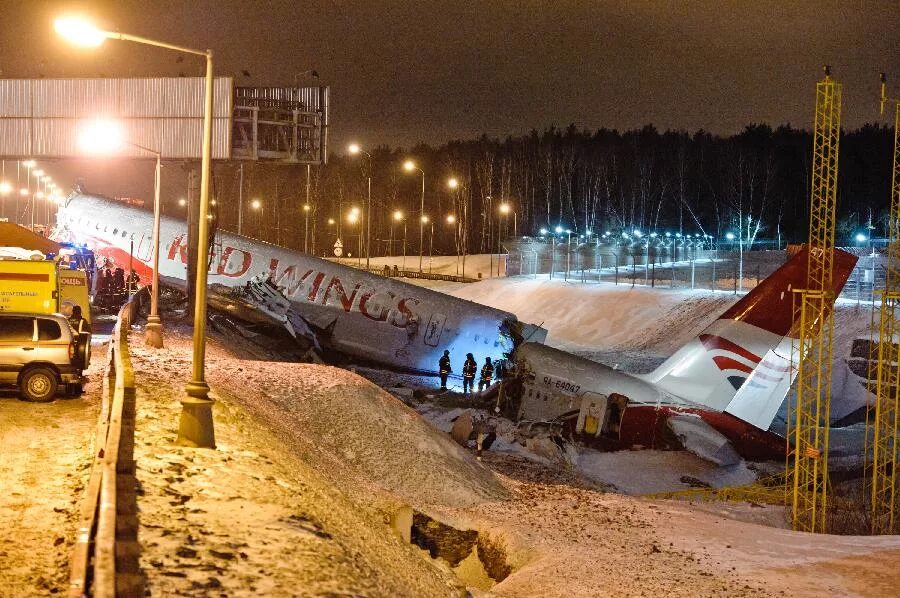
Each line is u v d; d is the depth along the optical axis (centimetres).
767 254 12456
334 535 1552
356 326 5228
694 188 16362
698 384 3666
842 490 3759
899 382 3788
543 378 3866
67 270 4138
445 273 14275
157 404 2227
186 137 4303
